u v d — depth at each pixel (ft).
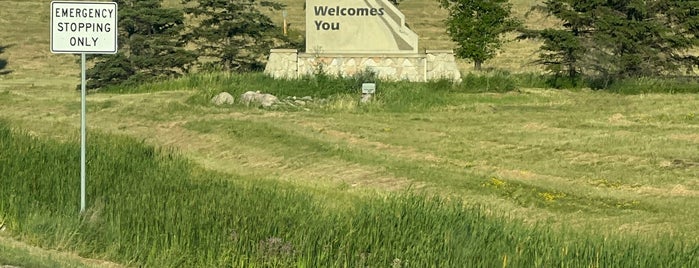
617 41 109.91
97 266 33.96
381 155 64.03
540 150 65.51
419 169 59.16
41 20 217.97
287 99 89.86
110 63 118.11
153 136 74.33
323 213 41.52
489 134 72.69
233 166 62.95
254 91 91.66
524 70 143.02
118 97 93.56
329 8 103.81
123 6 126.11
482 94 97.81
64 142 61.36
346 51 103.96
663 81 106.42
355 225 38.24
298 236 36.60
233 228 37.60
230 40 126.00
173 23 127.24
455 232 37.42
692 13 114.83
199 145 70.59
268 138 70.23
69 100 89.92
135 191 45.09
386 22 103.71
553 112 85.61
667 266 34.53
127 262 35.24
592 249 35.45
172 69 139.03
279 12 241.14
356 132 73.10
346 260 34.30
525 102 93.56
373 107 86.94
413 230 37.78
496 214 44.29
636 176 56.95
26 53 180.45
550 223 44.83
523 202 50.44
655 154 63.31
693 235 42.63
